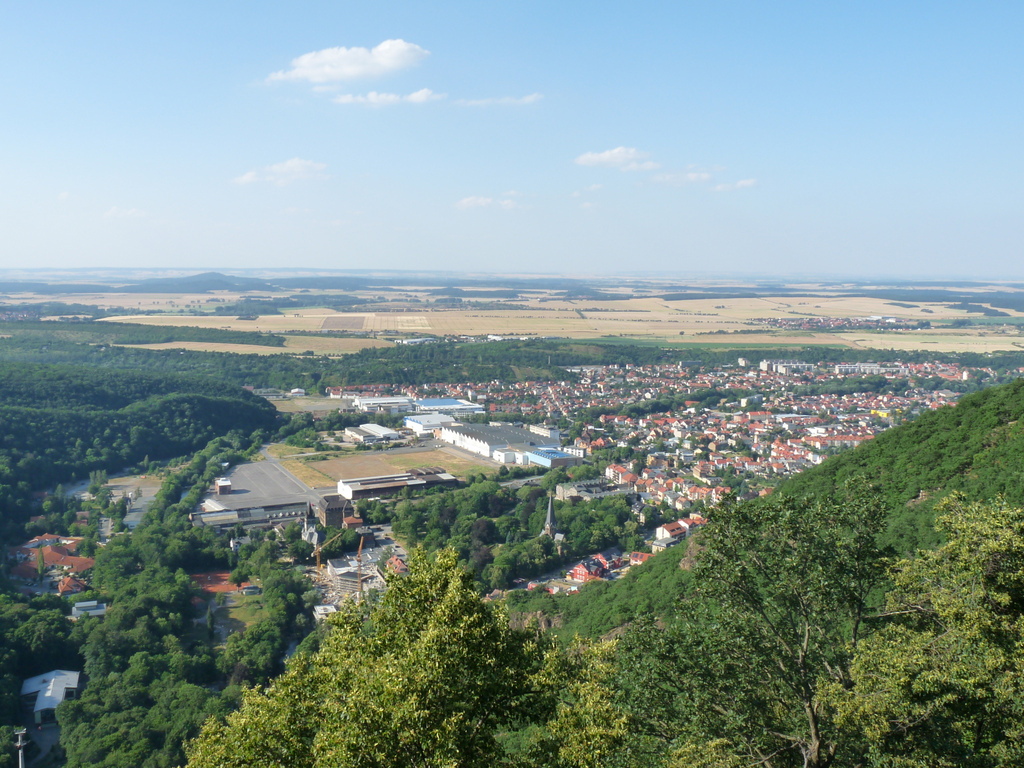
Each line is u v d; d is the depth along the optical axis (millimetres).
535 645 70812
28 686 171000
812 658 70188
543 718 65375
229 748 58969
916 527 128875
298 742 59125
